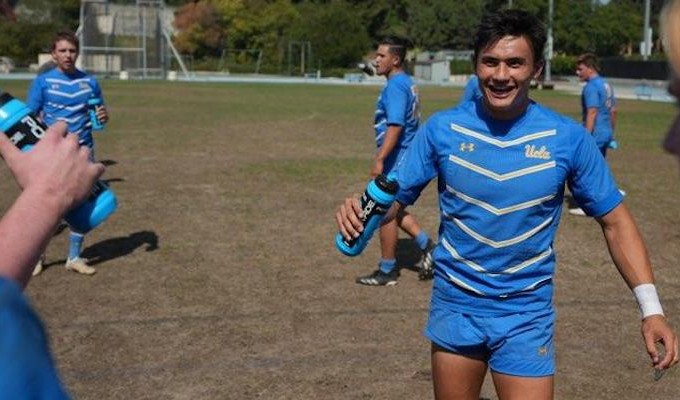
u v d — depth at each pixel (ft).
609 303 22.12
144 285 23.08
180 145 56.95
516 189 11.01
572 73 203.62
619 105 109.91
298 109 94.12
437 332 11.71
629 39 216.74
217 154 52.19
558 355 18.34
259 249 27.32
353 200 11.40
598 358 18.24
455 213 11.41
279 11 239.50
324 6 239.09
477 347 11.48
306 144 58.75
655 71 167.02
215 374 16.94
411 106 22.49
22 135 5.00
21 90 105.19
